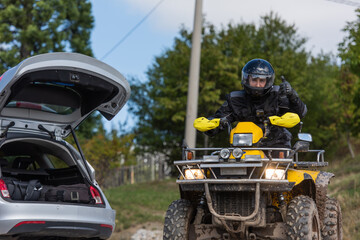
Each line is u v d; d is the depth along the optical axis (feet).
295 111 22.33
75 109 25.07
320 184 22.30
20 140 23.08
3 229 19.58
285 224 20.16
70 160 23.93
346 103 90.94
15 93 21.84
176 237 21.22
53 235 20.95
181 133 95.04
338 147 108.27
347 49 57.77
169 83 89.45
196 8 50.34
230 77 86.28
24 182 21.44
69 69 22.52
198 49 49.80
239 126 21.76
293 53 100.58
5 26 85.20
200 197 22.79
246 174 20.01
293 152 20.36
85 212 21.31
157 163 97.14
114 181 95.40
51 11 87.71
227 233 20.89
